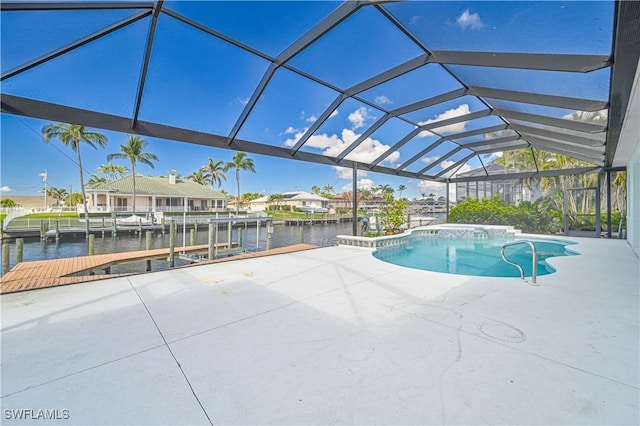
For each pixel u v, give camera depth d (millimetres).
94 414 1797
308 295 4223
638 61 3078
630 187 9047
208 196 35969
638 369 2254
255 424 1715
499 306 3709
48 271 7508
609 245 9336
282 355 2498
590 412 1784
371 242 9297
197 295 4234
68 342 2752
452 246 10977
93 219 25547
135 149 28375
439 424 1696
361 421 1729
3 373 2232
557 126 6246
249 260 7109
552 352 2518
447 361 2381
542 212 13688
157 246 19062
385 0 3371
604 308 3617
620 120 4977
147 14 3533
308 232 29844
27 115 4254
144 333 2947
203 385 2088
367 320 3266
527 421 1714
